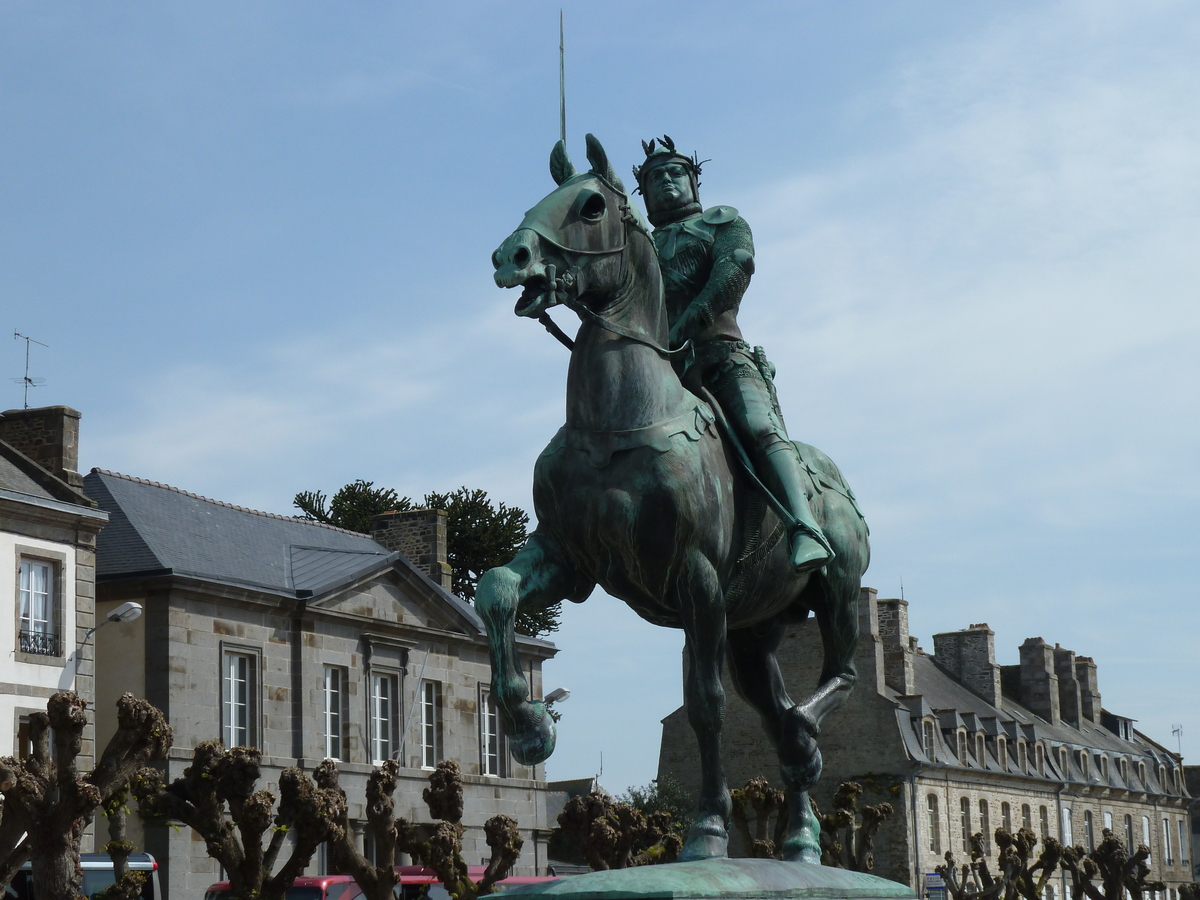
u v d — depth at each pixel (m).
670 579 7.40
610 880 6.68
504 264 7.12
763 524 8.02
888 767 59.19
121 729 16.88
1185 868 86.50
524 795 45.84
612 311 7.59
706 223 8.48
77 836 16.38
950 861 43.91
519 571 7.48
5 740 31.25
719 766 7.47
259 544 41.19
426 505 60.28
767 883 6.91
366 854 39.84
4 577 31.75
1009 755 70.25
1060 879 71.56
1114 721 86.81
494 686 7.09
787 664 56.25
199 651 36.19
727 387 8.23
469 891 18.73
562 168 7.78
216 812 17.77
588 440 7.45
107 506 38.16
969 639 73.94
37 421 34.94
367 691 40.84
